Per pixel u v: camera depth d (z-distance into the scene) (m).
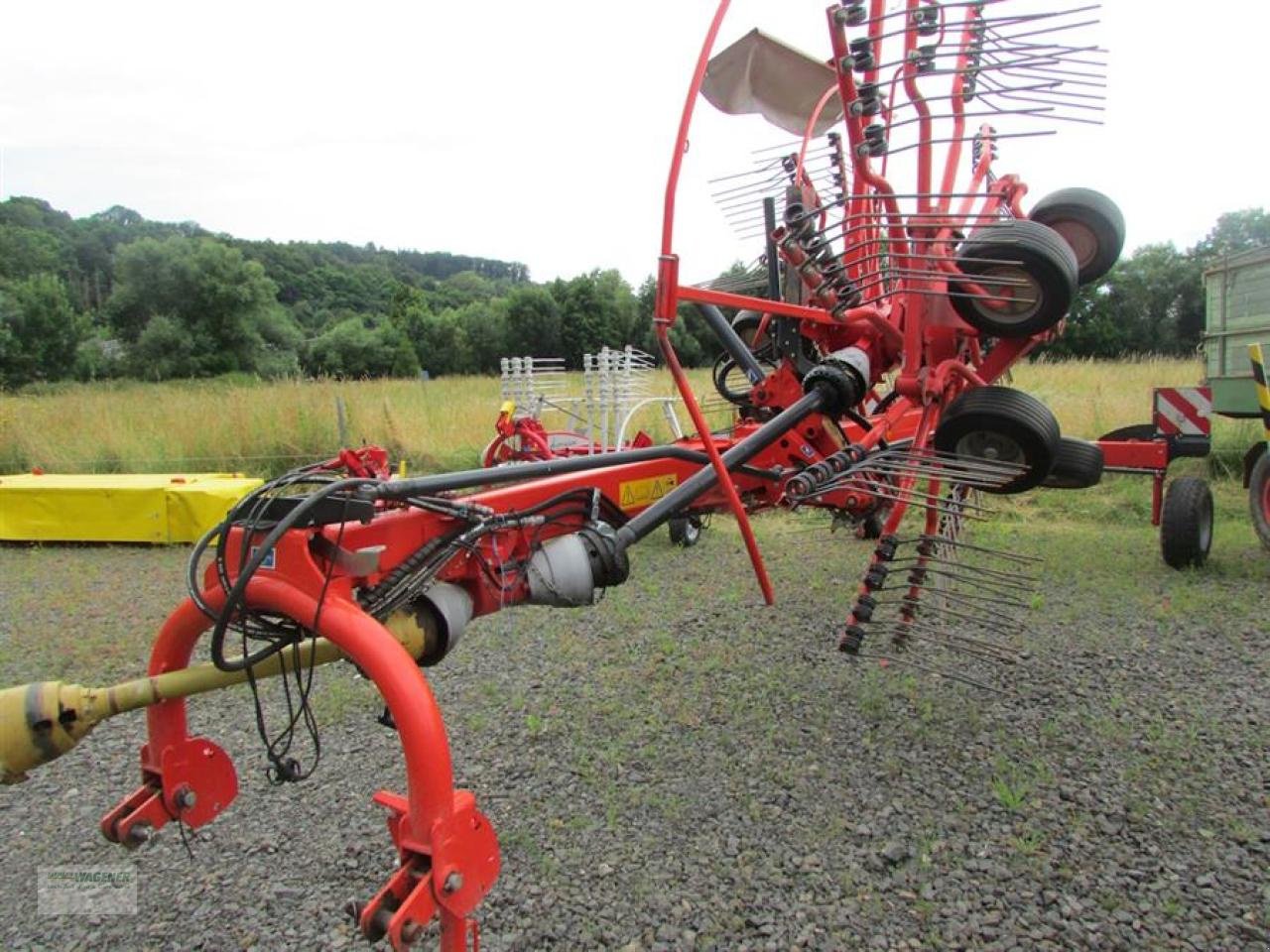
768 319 5.18
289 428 12.27
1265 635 5.12
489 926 2.78
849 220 3.55
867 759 3.76
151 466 11.57
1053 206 4.45
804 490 3.34
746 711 4.24
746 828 3.28
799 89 6.11
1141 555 7.02
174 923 2.86
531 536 3.00
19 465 11.56
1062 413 11.80
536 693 4.50
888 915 2.81
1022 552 7.12
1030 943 2.67
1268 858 3.04
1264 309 7.27
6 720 2.11
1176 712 4.14
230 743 4.06
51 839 3.37
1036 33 3.13
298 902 2.94
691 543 7.73
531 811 3.42
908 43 3.79
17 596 6.65
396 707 2.11
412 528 2.63
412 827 2.08
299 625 2.45
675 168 2.81
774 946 2.69
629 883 2.99
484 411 14.08
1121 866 3.02
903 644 3.79
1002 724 4.05
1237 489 9.49
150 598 6.58
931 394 3.63
